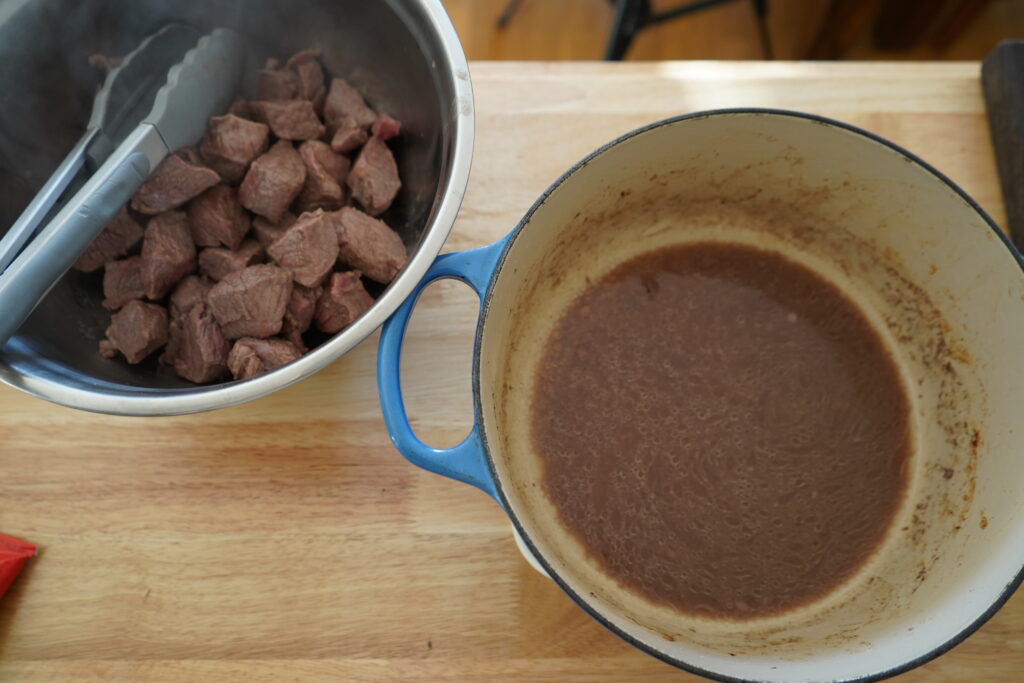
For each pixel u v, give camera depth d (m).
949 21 0.82
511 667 0.43
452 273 0.41
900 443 0.47
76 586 0.44
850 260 0.50
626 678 0.43
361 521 0.45
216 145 0.48
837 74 0.52
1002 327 0.43
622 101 0.52
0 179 0.46
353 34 0.49
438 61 0.43
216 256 0.48
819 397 0.48
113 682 0.43
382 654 0.44
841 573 0.45
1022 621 0.43
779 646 0.41
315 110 0.52
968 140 0.51
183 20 0.50
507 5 0.92
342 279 0.47
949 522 0.44
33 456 0.46
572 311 0.50
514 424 0.47
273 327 0.46
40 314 0.45
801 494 0.46
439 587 0.44
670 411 0.48
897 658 0.37
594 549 0.45
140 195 0.47
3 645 0.43
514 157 0.51
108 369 0.46
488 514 0.45
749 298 0.50
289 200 0.48
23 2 0.44
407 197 0.50
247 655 0.43
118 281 0.48
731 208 0.50
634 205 0.49
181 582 0.44
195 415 0.47
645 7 0.79
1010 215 0.49
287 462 0.46
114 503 0.45
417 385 0.47
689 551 0.45
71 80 0.48
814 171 0.46
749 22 0.91
